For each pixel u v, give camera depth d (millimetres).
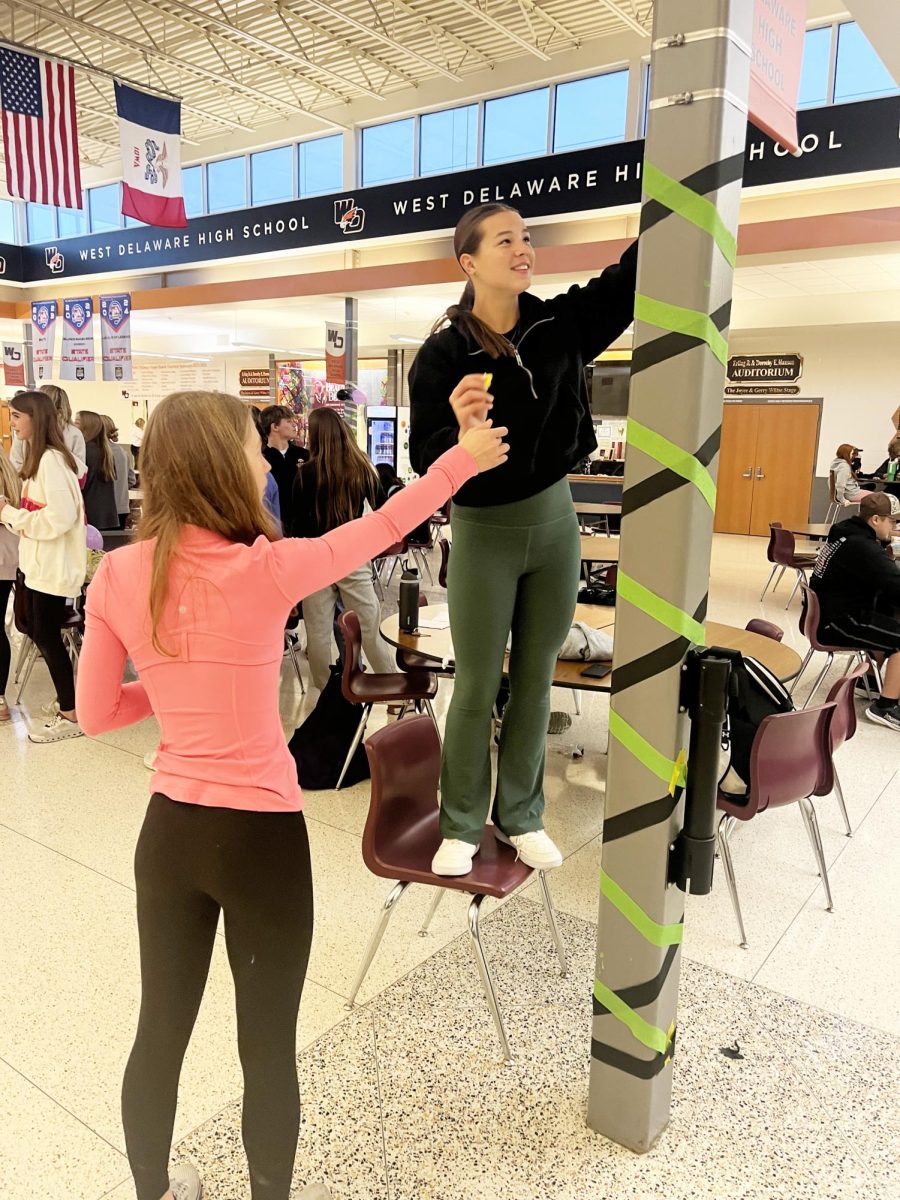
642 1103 1712
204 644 1218
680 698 1574
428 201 10539
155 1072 1350
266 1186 1388
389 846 2135
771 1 1533
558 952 2328
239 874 1244
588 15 9195
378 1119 1812
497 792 2172
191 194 14148
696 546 1535
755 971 2398
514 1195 1634
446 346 1801
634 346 1510
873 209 7707
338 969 2355
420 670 3346
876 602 5023
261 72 10906
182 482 1228
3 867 2873
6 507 3846
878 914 2719
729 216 1453
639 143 8984
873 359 11844
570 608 2051
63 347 13266
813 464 12508
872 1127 1824
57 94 8000
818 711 2475
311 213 11609
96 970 2324
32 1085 1901
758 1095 1911
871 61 8258
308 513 4082
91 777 3646
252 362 17781
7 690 4855
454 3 8875
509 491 1875
